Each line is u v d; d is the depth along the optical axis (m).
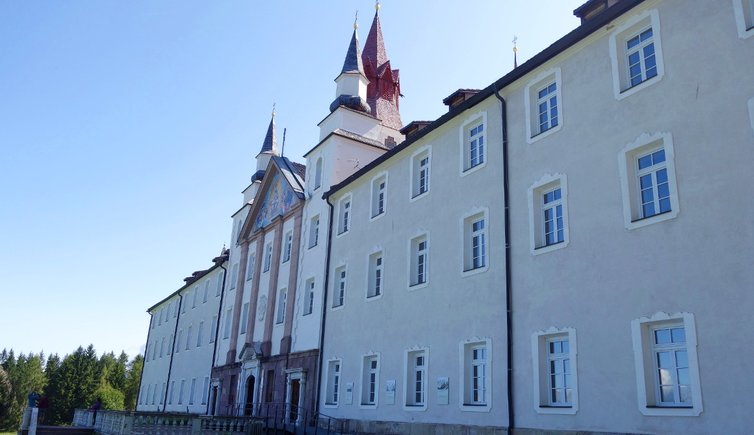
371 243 26.52
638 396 13.77
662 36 15.20
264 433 27.22
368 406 23.91
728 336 12.41
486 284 19.17
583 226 16.19
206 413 43.44
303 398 28.91
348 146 33.28
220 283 48.53
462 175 21.52
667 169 14.33
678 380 13.37
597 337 15.09
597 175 16.14
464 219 20.89
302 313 31.36
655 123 14.90
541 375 16.55
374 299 25.19
